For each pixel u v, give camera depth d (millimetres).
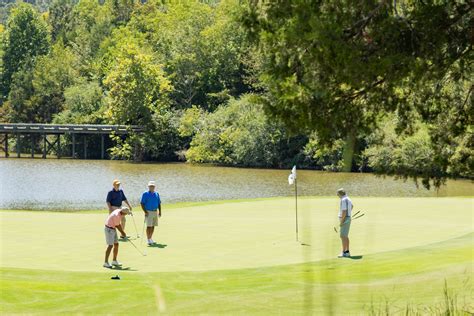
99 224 29000
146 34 129250
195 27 110188
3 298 16875
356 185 68625
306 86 13031
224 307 16062
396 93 13828
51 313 15609
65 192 61625
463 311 13633
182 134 97562
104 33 152500
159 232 27172
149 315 15367
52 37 187125
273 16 13117
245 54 101250
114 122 101938
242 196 60844
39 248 23750
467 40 13312
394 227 28031
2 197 57938
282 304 16094
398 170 15555
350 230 27156
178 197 60062
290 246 23891
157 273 19672
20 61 149625
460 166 15305
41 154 112500
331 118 13273
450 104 15359
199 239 25484
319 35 12234
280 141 88812
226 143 92688
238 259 21891
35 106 125000
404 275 18625
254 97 13539
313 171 83625
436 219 30281
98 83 119750
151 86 100500
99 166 88688
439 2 13516
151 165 91312
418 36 13023
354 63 12383
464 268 19234
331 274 14188
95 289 17875
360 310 14828
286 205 35469
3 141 120875
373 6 13008
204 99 109188
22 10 158500
